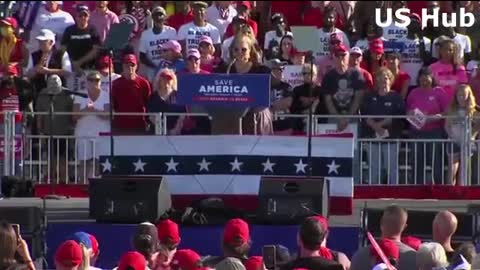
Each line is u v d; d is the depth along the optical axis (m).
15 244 33.34
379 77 52.38
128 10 60.56
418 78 54.31
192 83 44.12
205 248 42.22
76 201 46.91
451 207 45.44
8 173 48.81
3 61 53.91
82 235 35.75
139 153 44.88
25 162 49.44
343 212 44.69
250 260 34.03
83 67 56.41
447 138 50.16
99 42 56.62
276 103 52.69
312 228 33.78
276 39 56.38
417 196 49.06
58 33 59.22
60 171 49.66
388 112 52.16
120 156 44.97
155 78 52.91
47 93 51.66
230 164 44.69
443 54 54.47
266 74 44.22
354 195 49.12
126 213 42.50
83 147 49.66
